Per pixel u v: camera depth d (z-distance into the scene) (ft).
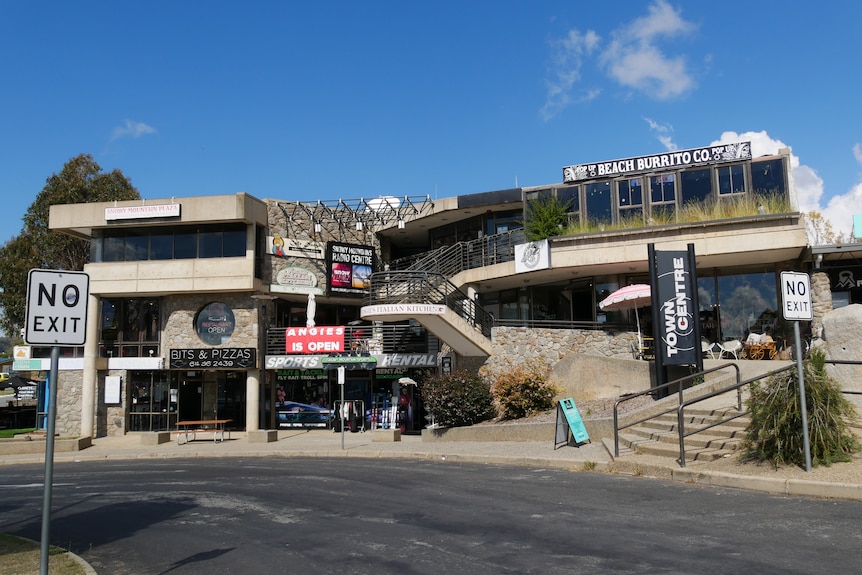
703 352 69.51
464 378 70.03
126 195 139.33
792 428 34.24
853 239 71.36
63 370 96.43
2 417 114.11
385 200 106.11
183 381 96.37
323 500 36.86
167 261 94.07
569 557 22.80
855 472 31.53
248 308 94.53
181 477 49.98
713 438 41.04
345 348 93.86
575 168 82.94
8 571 23.61
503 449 54.54
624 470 41.01
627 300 66.44
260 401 94.07
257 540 28.02
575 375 67.82
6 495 44.16
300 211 100.22
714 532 24.98
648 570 20.83
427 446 63.10
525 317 90.27
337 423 90.17
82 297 21.84
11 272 128.57
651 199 78.59
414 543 26.00
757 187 73.72
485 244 89.86
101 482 49.32
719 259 72.02
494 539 25.91
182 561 25.27
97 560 26.14
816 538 23.43
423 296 77.20
